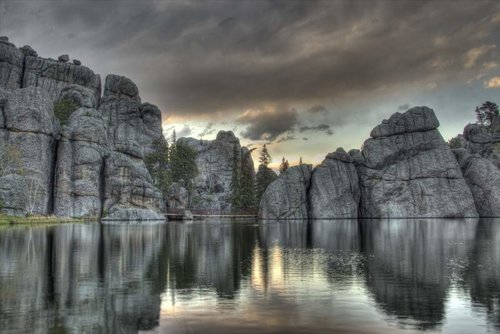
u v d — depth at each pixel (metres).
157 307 18.95
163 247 42.81
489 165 135.88
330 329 16.16
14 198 87.94
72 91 145.50
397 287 23.48
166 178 140.25
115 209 104.00
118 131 154.38
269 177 168.75
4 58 144.75
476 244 47.38
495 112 193.50
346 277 26.52
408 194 132.75
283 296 21.30
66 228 69.44
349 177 135.12
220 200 171.62
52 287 22.42
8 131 96.00
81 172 101.38
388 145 138.62
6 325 15.98
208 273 27.64
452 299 20.70
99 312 17.92
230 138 191.38
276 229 77.56
